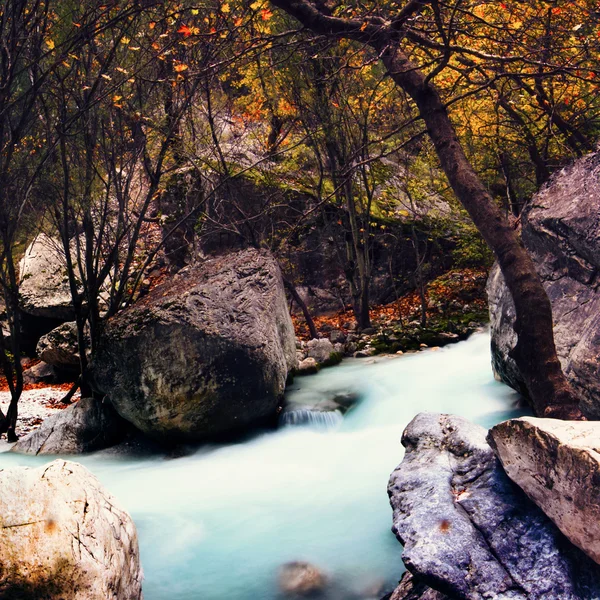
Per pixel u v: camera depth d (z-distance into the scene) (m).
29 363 13.15
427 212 13.47
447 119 5.56
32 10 7.26
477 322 11.58
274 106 10.78
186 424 7.29
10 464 7.36
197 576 4.52
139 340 7.33
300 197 12.98
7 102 7.55
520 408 6.96
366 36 5.74
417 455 4.43
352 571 4.42
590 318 5.37
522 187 12.76
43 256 13.70
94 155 8.94
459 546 3.42
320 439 7.32
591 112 9.97
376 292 13.48
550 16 5.73
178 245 13.80
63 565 2.83
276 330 8.03
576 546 3.27
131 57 8.20
